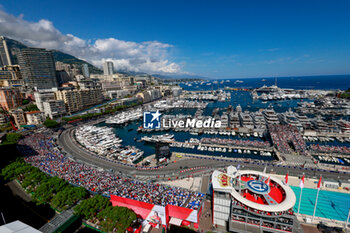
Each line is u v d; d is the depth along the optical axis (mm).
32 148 145750
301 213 75188
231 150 150125
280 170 108938
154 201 76062
